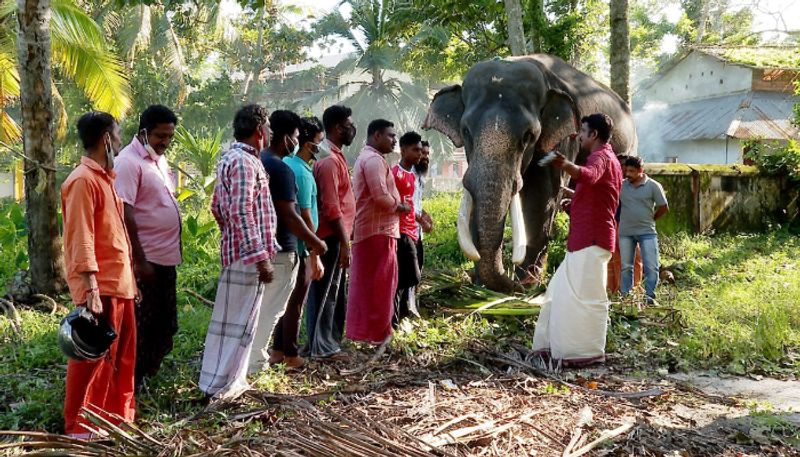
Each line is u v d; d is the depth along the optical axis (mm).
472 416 4344
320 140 5406
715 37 32125
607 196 5801
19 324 6375
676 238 11695
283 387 4977
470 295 7543
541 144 8273
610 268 8375
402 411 4453
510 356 5863
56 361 5480
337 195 5602
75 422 3941
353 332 6031
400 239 6488
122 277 4012
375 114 31875
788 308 7281
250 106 4559
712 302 7574
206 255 9477
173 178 4949
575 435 4156
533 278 8609
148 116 4543
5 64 12484
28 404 4449
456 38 19219
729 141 24078
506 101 7926
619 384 5375
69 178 3859
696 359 6078
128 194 4414
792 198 13227
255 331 4684
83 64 12953
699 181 12203
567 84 9258
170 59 24281
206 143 15156
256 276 4520
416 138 6539
